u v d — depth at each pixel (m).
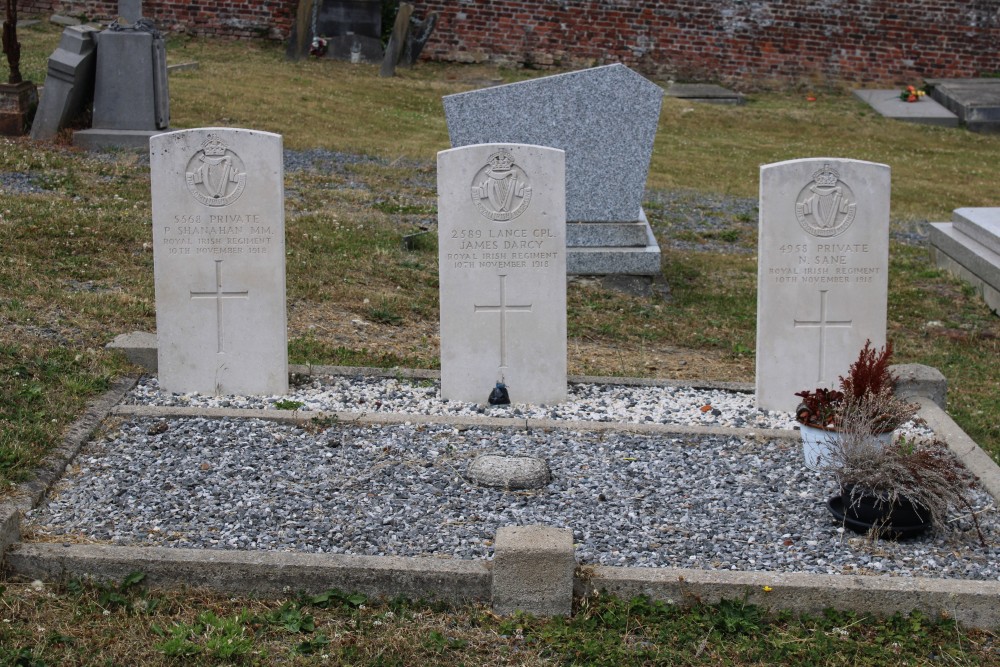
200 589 5.40
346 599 5.35
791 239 8.12
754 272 13.20
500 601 5.30
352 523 6.01
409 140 18.30
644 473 6.85
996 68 25.61
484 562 5.48
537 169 7.98
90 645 4.93
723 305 11.84
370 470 6.72
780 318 8.20
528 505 6.32
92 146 15.10
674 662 4.97
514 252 8.08
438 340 9.94
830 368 8.25
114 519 5.97
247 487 6.43
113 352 8.30
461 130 12.10
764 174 8.05
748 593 5.34
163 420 7.34
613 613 5.27
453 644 5.05
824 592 5.32
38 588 5.32
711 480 6.79
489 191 7.99
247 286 8.02
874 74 25.62
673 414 8.16
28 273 9.98
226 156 7.88
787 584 5.34
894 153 20.64
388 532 5.91
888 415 6.80
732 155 19.62
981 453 7.28
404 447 7.11
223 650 4.89
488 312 8.15
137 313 9.33
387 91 21.42
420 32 24.66
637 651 5.02
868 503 6.03
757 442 7.43
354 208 14.07
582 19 25.27
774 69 25.55
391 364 9.18
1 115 15.32
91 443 6.93
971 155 20.92
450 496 6.40
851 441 6.24
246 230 7.96
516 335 8.18
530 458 6.70
